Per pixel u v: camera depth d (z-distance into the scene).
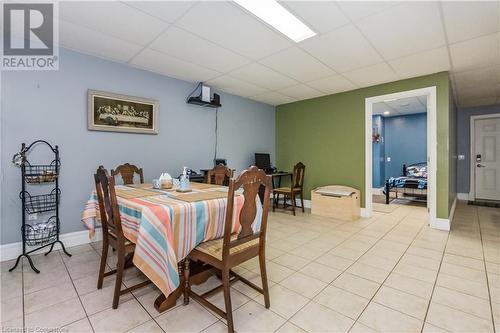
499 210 4.60
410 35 2.37
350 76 3.53
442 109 3.34
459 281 1.96
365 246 2.76
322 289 1.85
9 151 2.34
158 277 1.41
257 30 2.29
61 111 2.62
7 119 2.33
